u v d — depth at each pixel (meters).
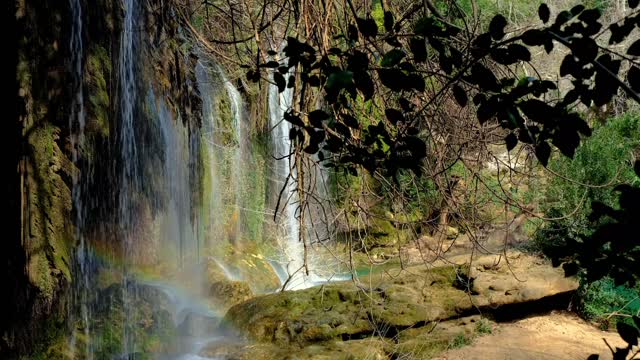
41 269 5.82
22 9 5.66
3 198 5.75
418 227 13.45
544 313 9.01
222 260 11.34
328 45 3.76
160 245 9.31
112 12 6.99
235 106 12.42
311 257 12.97
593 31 1.79
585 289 8.96
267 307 8.51
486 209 10.77
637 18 1.77
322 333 7.81
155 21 7.94
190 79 9.70
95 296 7.19
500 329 8.46
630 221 1.61
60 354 6.34
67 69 6.17
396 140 2.58
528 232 10.31
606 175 9.78
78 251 6.73
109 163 7.44
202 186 10.80
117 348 7.28
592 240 1.72
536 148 1.89
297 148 3.85
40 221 5.84
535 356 7.49
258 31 3.69
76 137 6.33
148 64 8.21
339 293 8.69
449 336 7.94
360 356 7.32
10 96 5.69
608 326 8.54
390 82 2.12
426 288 9.01
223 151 11.84
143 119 8.36
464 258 9.79
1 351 5.78
